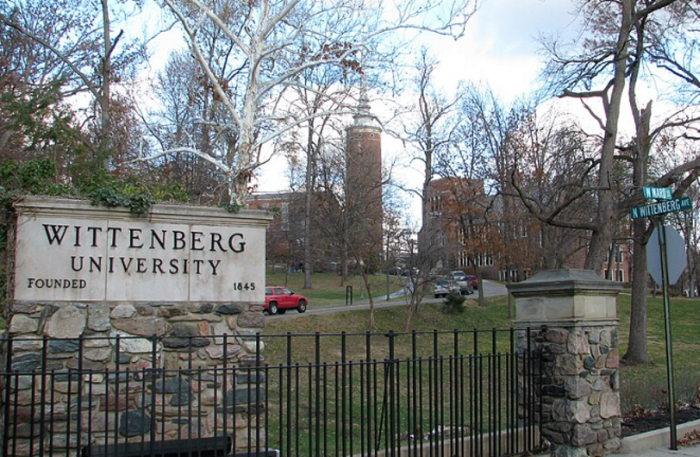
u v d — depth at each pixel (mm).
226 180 15430
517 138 31219
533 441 7645
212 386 6934
